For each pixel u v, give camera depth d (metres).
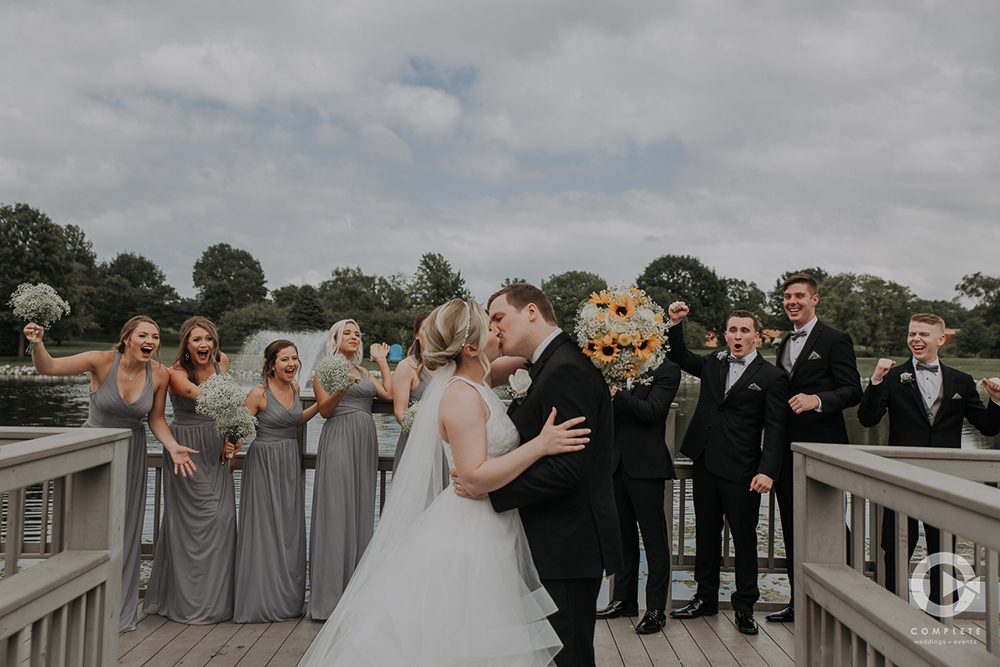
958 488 1.50
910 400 3.96
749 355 3.71
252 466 3.68
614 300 2.09
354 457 3.77
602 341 2.00
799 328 3.93
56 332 63.53
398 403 3.94
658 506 3.57
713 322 86.44
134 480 3.51
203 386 3.39
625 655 3.18
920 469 1.78
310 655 2.19
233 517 3.69
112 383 3.44
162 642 3.30
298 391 3.87
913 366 4.03
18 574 1.97
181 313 91.94
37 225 63.53
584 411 2.00
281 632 3.47
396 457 3.89
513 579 2.03
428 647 1.97
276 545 3.66
